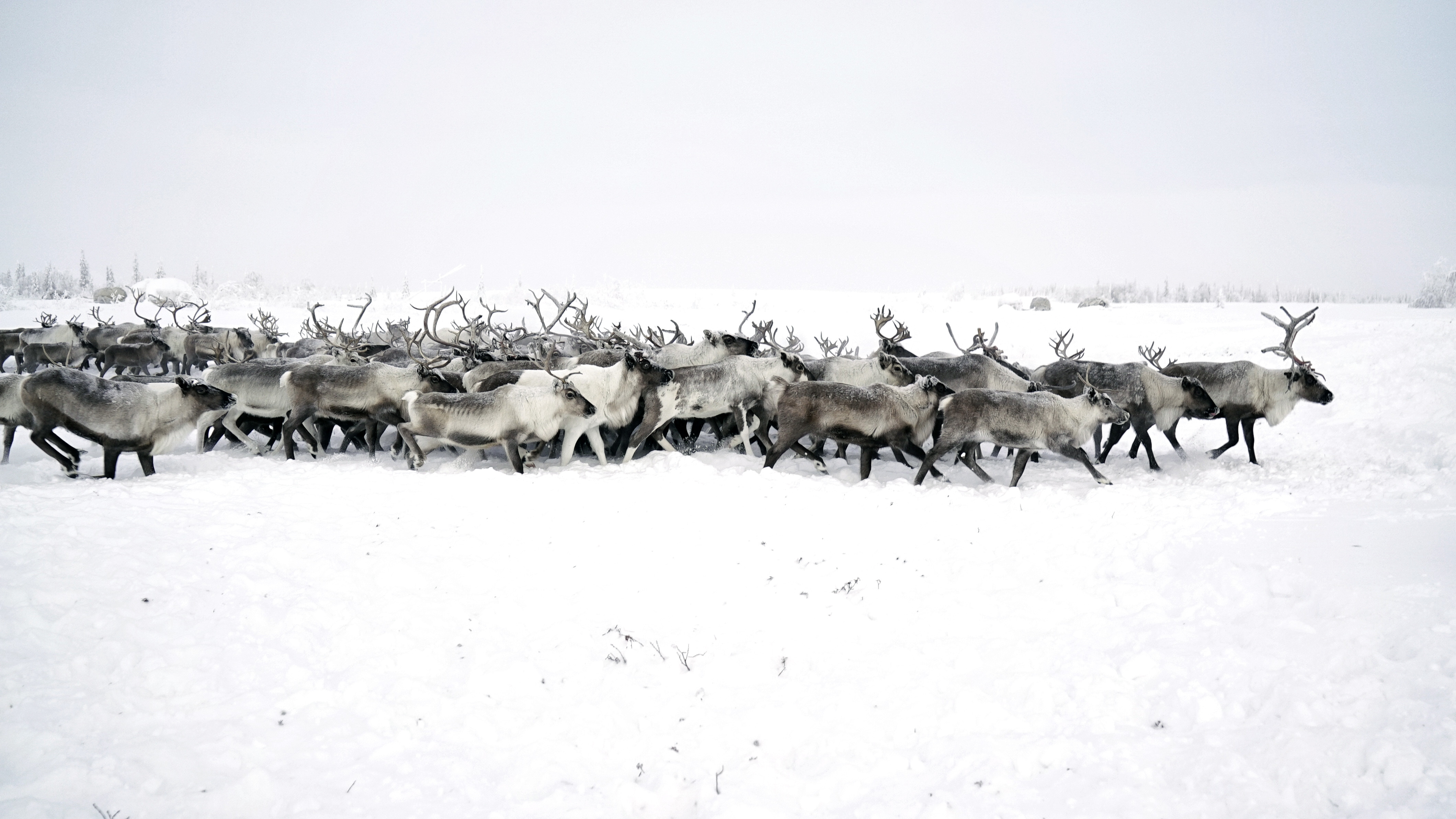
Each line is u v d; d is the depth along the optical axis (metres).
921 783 4.27
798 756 4.66
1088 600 6.09
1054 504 8.62
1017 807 3.95
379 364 11.77
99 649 5.13
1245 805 3.74
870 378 12.97
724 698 5.19
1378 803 3.61
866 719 4.90
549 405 10.59
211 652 5.28
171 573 6.21
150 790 4.04
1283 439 14.23
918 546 7.55
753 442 13.79
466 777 4.40
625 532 7.79
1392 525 6.76
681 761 4.61
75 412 9.48
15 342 22.75
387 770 4.41
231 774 4.25
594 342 15.76
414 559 6.95
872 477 11.40
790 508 8.63
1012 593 6.37
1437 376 15.88
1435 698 4.07
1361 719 4.11
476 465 11.32
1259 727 4.27
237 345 20.94
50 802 3.82
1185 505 8.18
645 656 5.66
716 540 7.63
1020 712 4.80
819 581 6.80
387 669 5.41
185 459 11.24
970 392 10.28
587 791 4.34
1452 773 3.61
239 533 7.17
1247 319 31.47
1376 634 4.77
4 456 10.92
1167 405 12.05
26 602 5.55
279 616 5.82
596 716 4.99
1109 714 4.63
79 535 6.73
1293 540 6.50
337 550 6.96
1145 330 28.23
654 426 11.34
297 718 4.80
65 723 4.46
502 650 5.74
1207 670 4.81
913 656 5.54
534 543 7.48
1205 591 5.83
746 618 6.18
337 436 14.75
